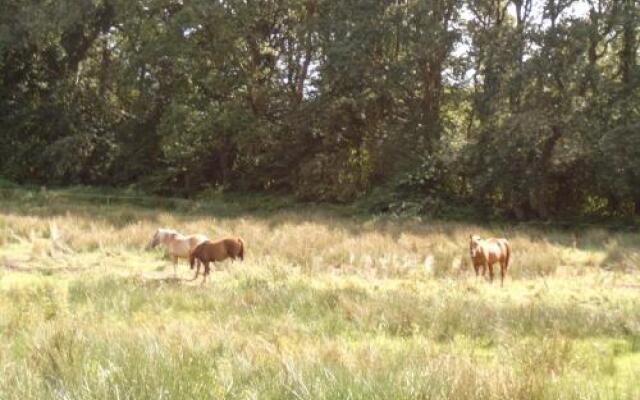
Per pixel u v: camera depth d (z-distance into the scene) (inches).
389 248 637.9
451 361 225.1
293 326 315.3
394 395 182.9
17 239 652.7
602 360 264.7
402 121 1160.2
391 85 1087.6
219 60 1197.1
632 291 476.4
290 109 1223.5
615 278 535.2
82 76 1440.7
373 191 1128.2
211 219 865.5
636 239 794.2
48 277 475.8
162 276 498.3
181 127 1193.4
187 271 519.8
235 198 1233.4
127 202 1149.7
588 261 625.9
